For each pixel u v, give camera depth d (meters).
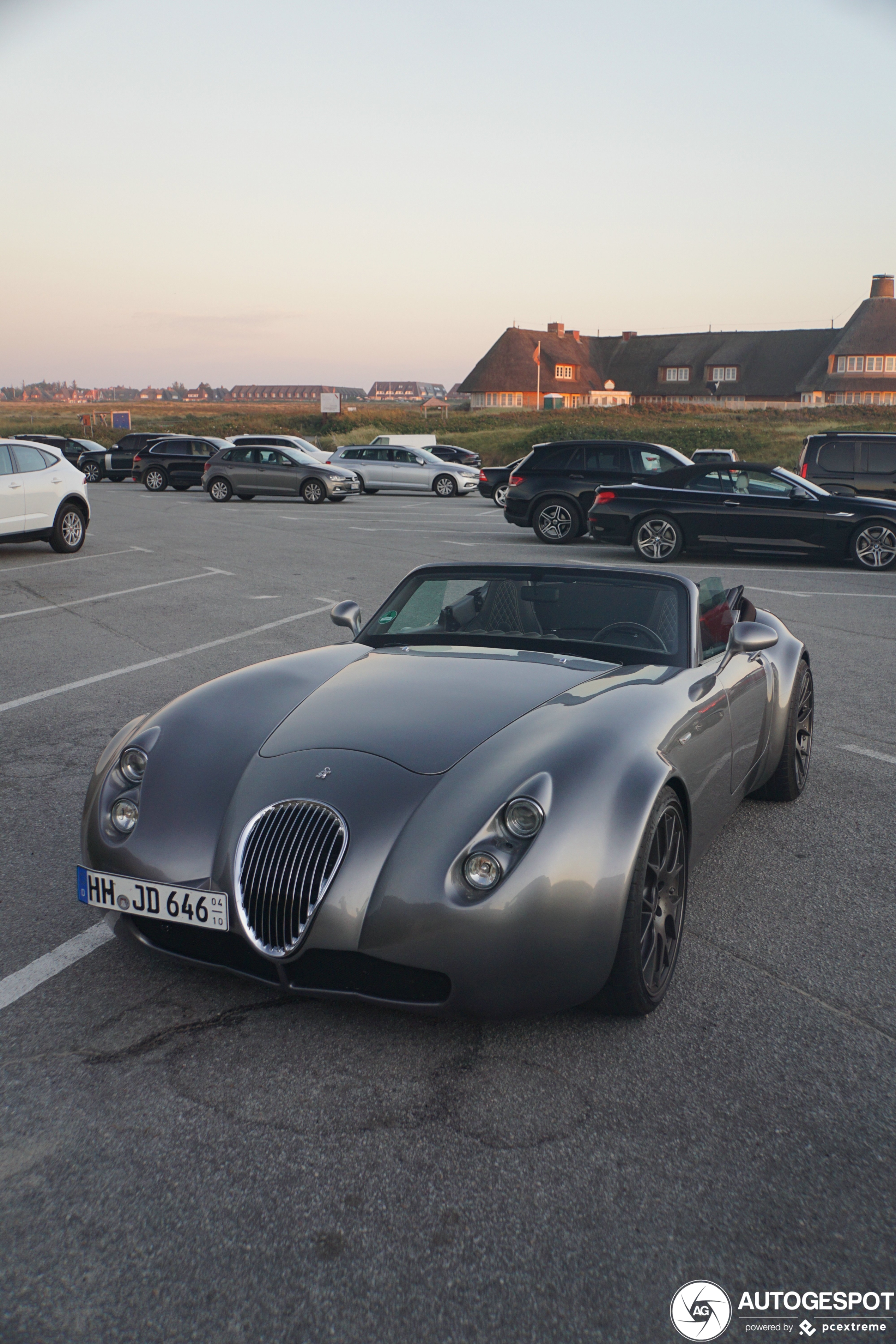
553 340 99.94
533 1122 2.47
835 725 6.26
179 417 98.25
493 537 17.80
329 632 8.98
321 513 23.70
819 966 3.30
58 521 14.59
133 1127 2.44
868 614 10.26
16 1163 2.30
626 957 2.75
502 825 2.64
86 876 2.96
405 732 3.02
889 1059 2.76
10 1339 1.84
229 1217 2.14
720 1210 2.18
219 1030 2.86
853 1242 2.09
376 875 2.64
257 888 2.72
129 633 8.97
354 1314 1.90
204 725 3.23
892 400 83.81
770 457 43.97
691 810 3.21
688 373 95.06
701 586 4.25
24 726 6.08
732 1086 2.62
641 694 3.29
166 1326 1.87
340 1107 2.52
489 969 2.57
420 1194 2.21
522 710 3.13
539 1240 2.09
